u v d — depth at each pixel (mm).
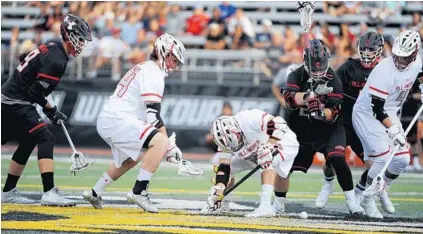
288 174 24672
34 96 24234
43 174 24609
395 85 24531
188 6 59156
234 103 51000
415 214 25922
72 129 51969
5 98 24328
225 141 22844
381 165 25297
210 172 40375
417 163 46062
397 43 23812
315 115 24031
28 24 60219
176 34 57531
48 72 24000
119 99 23375
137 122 23031
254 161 24078
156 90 22922
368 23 57156
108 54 54250
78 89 52688
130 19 57219
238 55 53656
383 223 22797
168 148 23266
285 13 59406
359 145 27297
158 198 28984
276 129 23172
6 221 20469
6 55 54812
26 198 26906
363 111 25500
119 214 22609
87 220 20875
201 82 51562
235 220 21984
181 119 51188
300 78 24719
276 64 52625
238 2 59906
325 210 26516
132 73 23438
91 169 40625
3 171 37625
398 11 57438
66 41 24172
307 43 24469
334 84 24562
